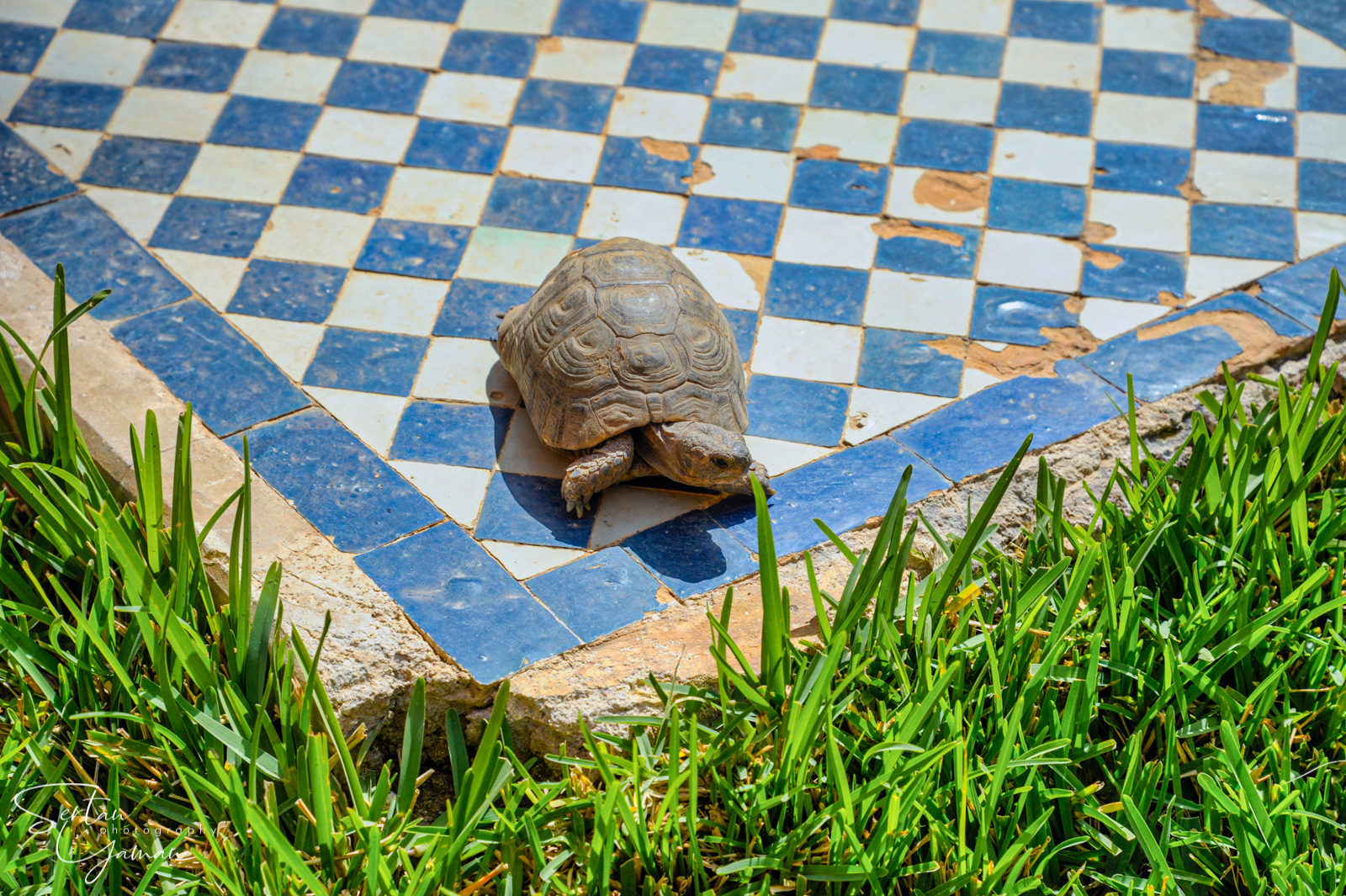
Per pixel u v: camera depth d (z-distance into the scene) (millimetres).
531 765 2705
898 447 3609
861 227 4391
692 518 3363
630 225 4367
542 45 5121
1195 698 2742
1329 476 3336
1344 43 5191
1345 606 2854
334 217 4328
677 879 2471
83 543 2844
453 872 2373
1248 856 2422
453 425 3621
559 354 3277
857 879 2365
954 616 2893
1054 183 4570
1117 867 2510
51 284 3902
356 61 4988
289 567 3076
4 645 2639
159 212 4289
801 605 3082
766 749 2619
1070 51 5160
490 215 4375
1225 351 3916
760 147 4695
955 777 2426
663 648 2957
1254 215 4445
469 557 3219
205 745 2539
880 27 5270
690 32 5211
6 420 3355
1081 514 3387
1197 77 5039
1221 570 2965
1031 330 4020
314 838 2477
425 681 2699
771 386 3805
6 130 4547
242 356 3783
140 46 4980
